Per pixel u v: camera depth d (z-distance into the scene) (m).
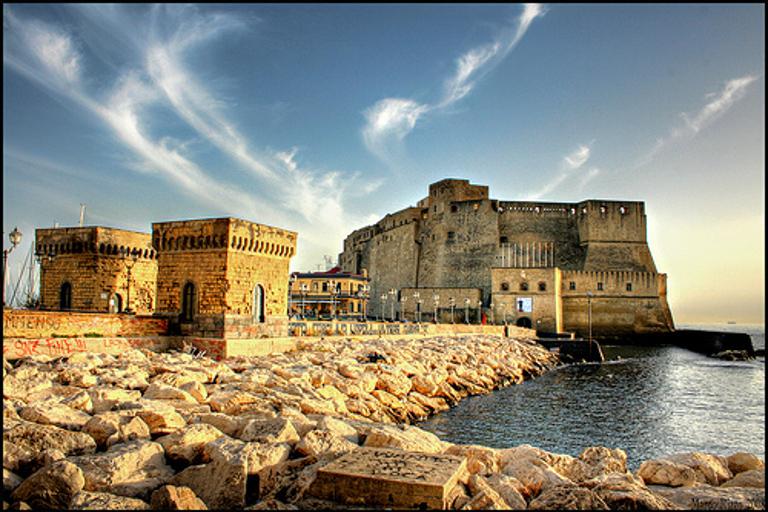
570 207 127.19
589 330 103.75
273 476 13.35
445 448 17.11
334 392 29.27
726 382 57.94
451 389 43.69
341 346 45.41
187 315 35.50
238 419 18.17
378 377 35.78
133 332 32.97
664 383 56.81
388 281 138.50
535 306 101.88
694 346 101.44
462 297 107.56
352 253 167.75
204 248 35.16
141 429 15.60
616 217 122.94
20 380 19.00
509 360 63.62
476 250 121.00
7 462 12.58
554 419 36.66
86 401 17.72
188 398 20.41
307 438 15.31
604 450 17.41
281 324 39.59
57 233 45.56
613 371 68.25
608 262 120.31
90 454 14.23
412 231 130.88
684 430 34.50
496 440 30.02
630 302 113.00
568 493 12.40
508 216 125.19
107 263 45.19
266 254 38.03
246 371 27.66
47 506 11.34
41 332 28.06
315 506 11.48
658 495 12.63
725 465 16.08
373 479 11.55
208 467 12.69
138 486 12.28
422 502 11.07
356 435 17.45
